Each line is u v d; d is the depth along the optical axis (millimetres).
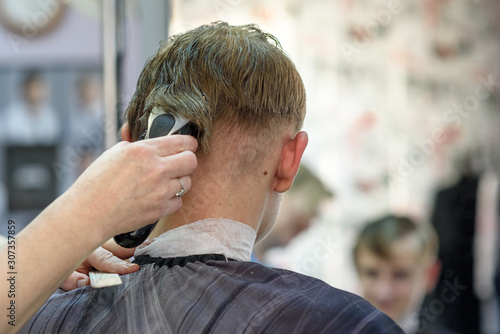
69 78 2525
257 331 675
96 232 651
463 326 2330
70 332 727
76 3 2406
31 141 2572
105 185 657
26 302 631
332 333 680
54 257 638
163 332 691
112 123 1424
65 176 2570
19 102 2570
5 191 2559
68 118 2561
